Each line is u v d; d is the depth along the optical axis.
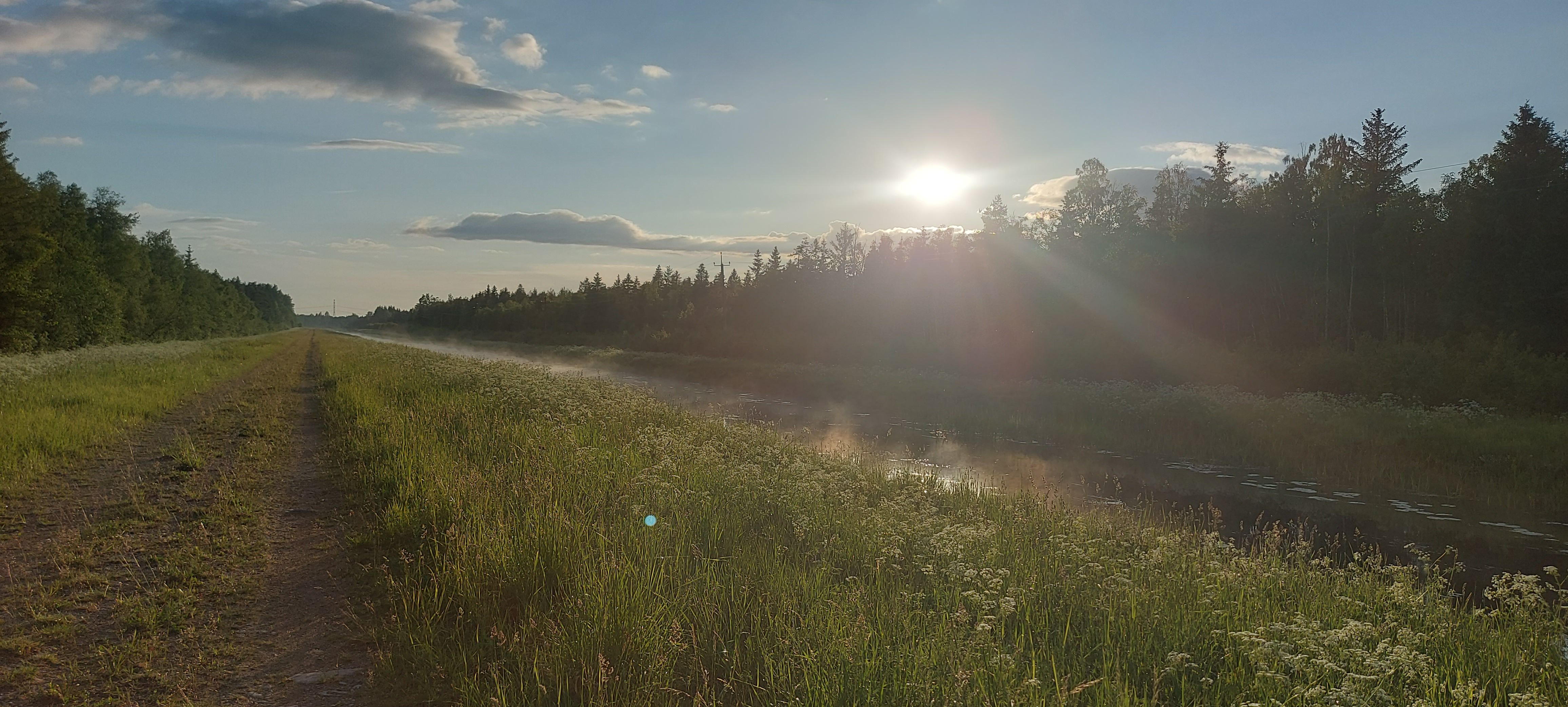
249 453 12.33
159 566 6.74
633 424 14.74
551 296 115.12
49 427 12.98
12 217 37.00
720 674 4.67
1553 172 31.28
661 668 4.54
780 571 6.15
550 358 62.56
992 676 4.29
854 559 6.80
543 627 5.09
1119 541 8.31
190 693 4.55
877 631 4.84
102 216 62.47
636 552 6.34
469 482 8.33
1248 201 43.97
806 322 54.66
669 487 8.48
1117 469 15.52
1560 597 6.91
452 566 5.98
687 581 5.80
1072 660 4.85
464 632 5.27
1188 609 5.74
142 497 9.14
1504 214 31.70
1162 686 4.56
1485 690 4.36
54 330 44.41
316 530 8.01
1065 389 26.08
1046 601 5.89
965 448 18.02
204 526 8.01
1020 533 8.34
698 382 40.00
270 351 55.06
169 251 82.00
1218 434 18.31
